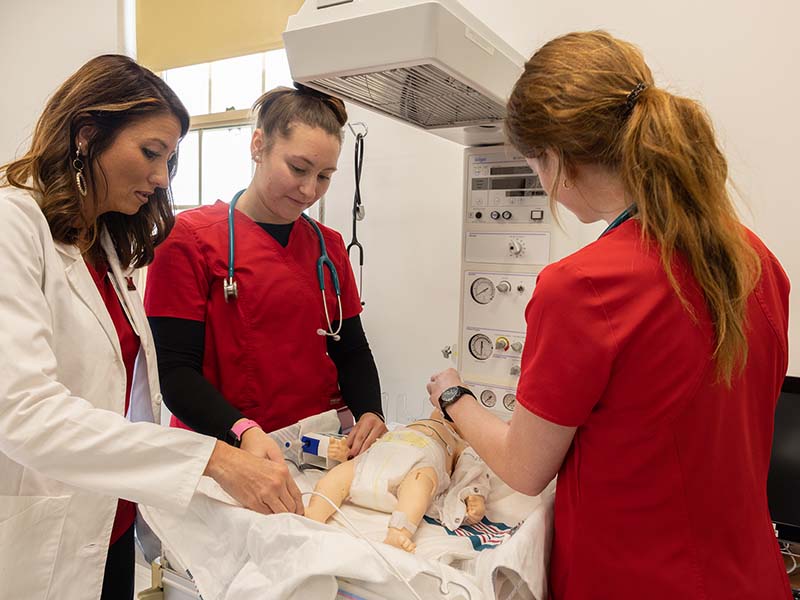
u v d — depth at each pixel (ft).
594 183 2.30
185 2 7.34
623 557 2.20
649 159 2.03
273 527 2.43
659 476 2.13
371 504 3.22
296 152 3.69
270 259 4.07
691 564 2.14
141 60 7.82
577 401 2.11
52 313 2.84
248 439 3.23
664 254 2.05
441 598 2.18
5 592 2.82
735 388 2.18
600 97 2.11
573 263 2.15
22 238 2.66
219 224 4.06
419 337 6.12
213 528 2.69
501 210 4.46
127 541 3.59
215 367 4.01
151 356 3.52
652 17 4.69
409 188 6.03
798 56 4.22
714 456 2.15
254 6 6.77
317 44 2.89
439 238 5.91
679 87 4.61
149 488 2.54
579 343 2.08
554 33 5.13
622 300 2.07
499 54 3.19
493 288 4.55
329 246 4.58
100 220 3.38
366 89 3.33
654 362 2.06
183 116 3.16
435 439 3.64
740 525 2.24
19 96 9.15
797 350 4.38
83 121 2.84
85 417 2.50
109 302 3.41
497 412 4.63
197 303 3.85
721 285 2.05
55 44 8.77
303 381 4.19
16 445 2.39
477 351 4.68
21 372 2.40
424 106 3.69
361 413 4.33
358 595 2.25
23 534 2.86
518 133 2.37
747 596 2.23
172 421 4.36
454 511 3.21
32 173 2.92
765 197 4.41
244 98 7.97
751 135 4.42
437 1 2.53
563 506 2.41
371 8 2.69
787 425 3.73
